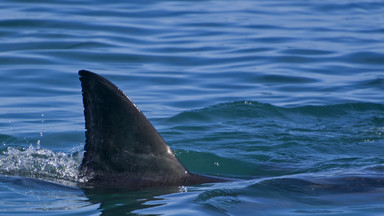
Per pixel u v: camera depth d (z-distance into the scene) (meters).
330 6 71.56
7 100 41.62
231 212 22.20
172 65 50.06
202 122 38.88
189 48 54.25
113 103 24.19
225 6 70.44
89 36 55.66
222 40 56.78
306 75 48.59
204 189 24.61
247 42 56.28
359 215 22.38
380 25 63.16
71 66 48.34
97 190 24.61
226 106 41.06
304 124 39.16
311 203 23.59
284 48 54.69
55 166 27.78
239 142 35.41
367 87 46.03
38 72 46.56
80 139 35.28
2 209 22.44
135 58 51.25
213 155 32.66
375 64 51.22
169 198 23.47
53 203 23.16
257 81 47.25
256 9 69.38
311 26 62.50
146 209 22.30
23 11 61.84
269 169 30.73
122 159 24.77
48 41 53.56
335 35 59.19
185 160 32.12
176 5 69.50
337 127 38.72
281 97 44.00
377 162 31.58
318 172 28.05
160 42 55.66
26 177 26.23
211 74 48.31
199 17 64.69
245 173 30.23
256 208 22.78
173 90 44.88
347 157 32.88
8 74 45.88
